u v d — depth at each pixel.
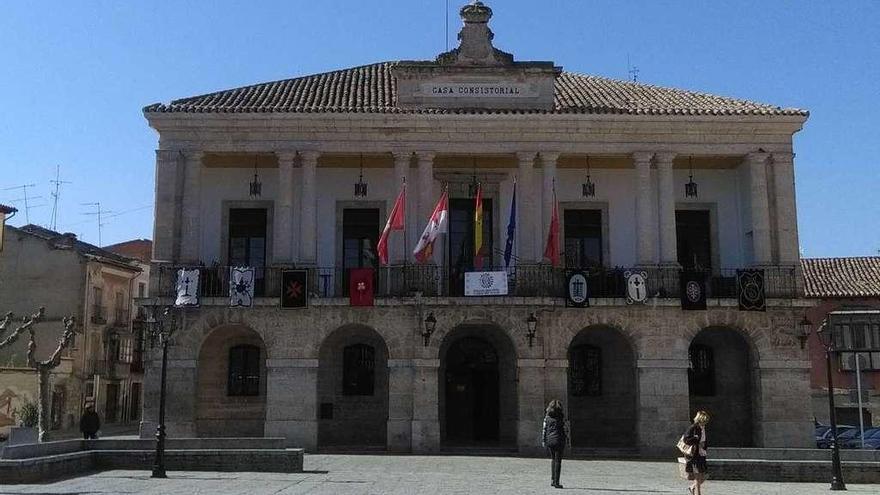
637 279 26.45
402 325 26.36
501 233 29.02
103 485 16.95
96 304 44.47
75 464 19.20
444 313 26.27
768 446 26.14
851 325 29.02
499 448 26.61
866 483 19.64
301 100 28.59
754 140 27.72
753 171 27.64
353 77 32.47
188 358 26.14
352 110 27.05
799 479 20.00
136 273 49.31
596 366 29.05
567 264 29.02
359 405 28.48
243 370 28.56
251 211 29.25
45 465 17.89
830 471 19.98
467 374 29.12
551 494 16.38
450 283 28.61
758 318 26.66
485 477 19.36
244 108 27.14
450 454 25.56
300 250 27.06
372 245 29.12
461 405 28.94
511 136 27.50
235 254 29.02
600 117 27.17
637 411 26.42
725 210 29.48
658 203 27.62
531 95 28.38
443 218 25.80
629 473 21.08
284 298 26.19
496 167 29.25
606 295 27.58
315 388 26.19
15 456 19.22
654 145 27.59
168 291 26.48
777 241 27.33
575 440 28.59
